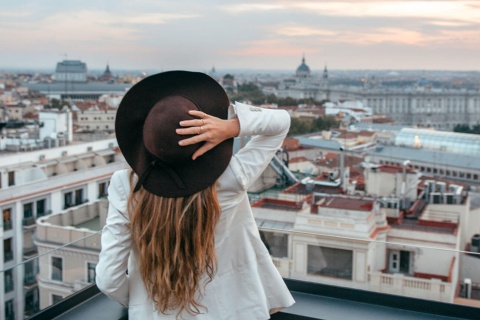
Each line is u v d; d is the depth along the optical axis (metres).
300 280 2.35
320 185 17.00
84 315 2.14
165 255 1.37
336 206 9.70
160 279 1.39
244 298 1.53
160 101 1.37
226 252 1.50
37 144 22.61
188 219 1.36
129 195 1.42
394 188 17.53
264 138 1.49
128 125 1.43
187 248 1.37
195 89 1.45
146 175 1.36
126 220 1.44
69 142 23.61
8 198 16.64
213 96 1.46
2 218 15.84
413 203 14.92
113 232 1.44
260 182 10.66
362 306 2.25
